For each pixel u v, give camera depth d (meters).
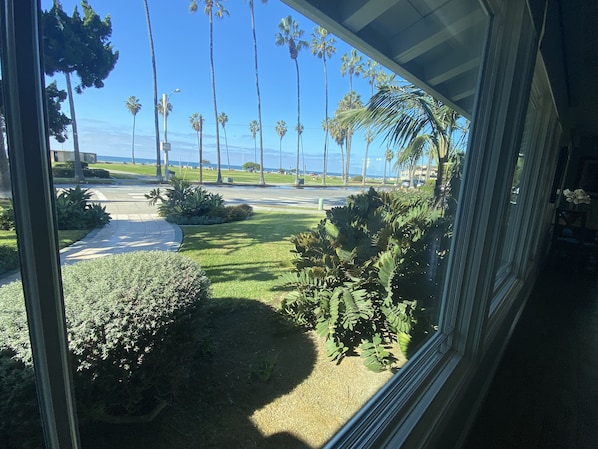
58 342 0.34
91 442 0.63
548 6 1.28
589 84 2.87
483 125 1.14
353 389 1.16
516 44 1.03
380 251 1.81
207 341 1.11
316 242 1.87
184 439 0.78
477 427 1.37
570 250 4.06
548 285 3.38
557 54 1.85
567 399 1.58
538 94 2.21
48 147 0.31
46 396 0.35
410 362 1.17
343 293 1.62
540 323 2.44
